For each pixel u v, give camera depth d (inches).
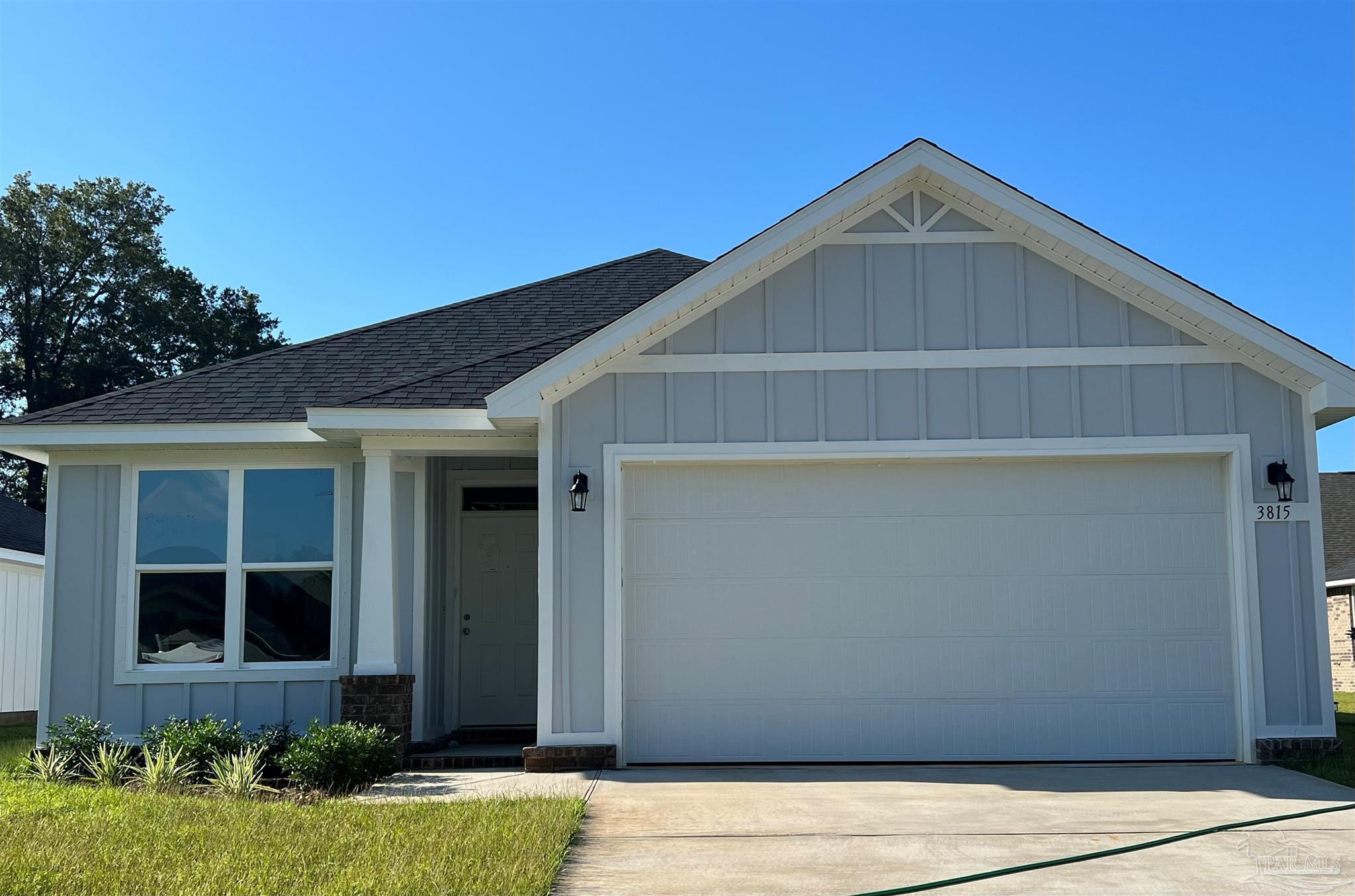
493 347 520.1
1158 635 419.2
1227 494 421.7
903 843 275.6
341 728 373.7
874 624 420.5
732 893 231.1
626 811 317.4
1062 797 338.0
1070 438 417.4
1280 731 408.8
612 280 597.6
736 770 398.9
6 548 732.7
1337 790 348.5
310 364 508.7
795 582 422.0
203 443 453.1
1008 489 425.4
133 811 306.3
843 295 423.5
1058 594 421.1
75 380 1504.7
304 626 459.5
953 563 422.6
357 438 442.9
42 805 316.5
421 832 278.4
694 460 417.1
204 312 1625.2
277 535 462.9
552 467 414.6
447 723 497.7
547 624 408.2
